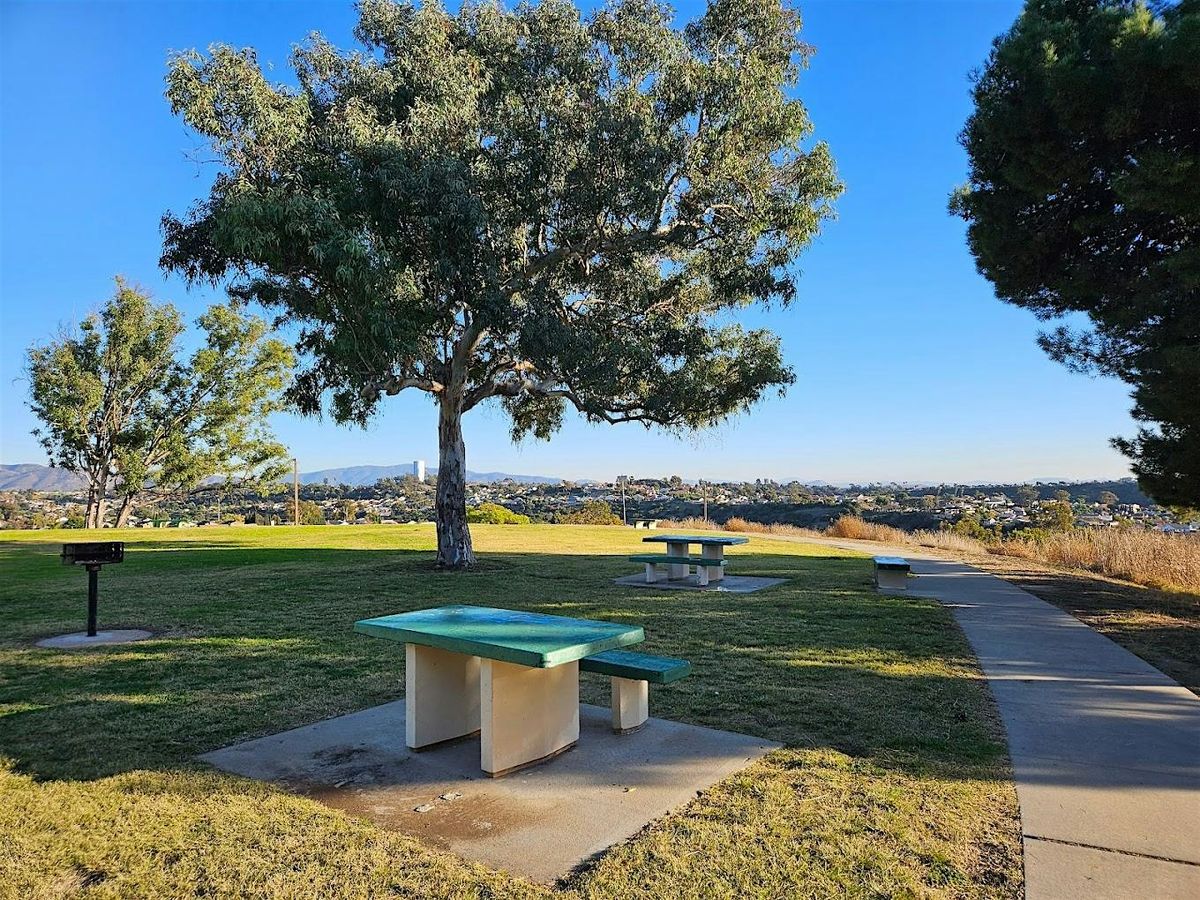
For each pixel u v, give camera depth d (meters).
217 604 10.30
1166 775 4.02
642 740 4.62
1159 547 13.95
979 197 10.69
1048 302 11.16
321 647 7.41
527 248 13.98
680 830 3.37
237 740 4.68
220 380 41.81
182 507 51.06
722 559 13.04
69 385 38.44
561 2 12.48
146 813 3.59
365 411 15.20
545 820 3.51
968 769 4.10
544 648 3.88
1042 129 9.16
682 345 14.21
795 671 6.37
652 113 12.16
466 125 12.34
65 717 5.14
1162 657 7.03
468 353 14.21
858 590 12.09
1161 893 2.82
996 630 8.37
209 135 10.88
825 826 3.40
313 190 11.20
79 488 45.12
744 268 13.23
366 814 3.61
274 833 3.38
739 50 12.69
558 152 12.03
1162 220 9.41
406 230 11.98
